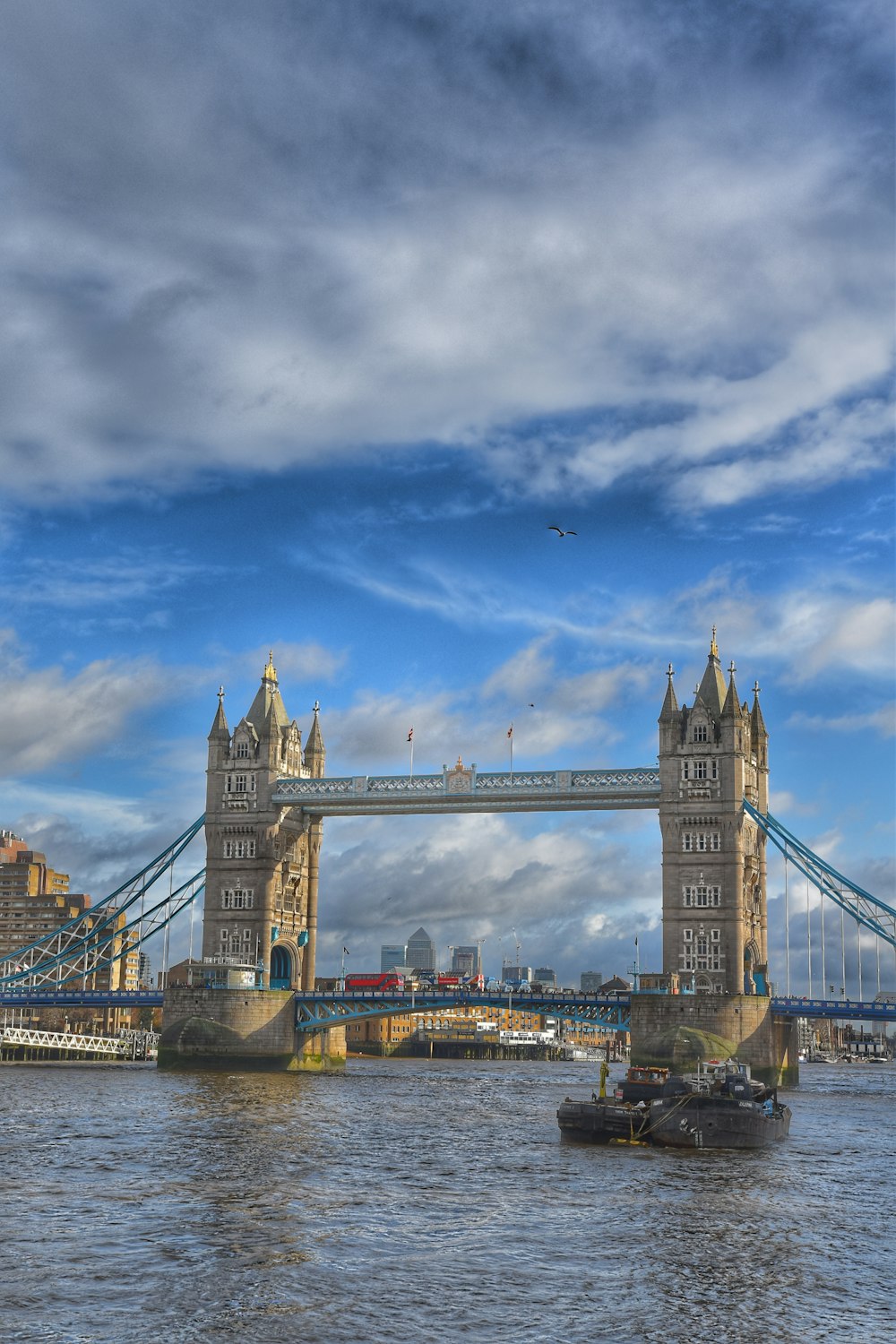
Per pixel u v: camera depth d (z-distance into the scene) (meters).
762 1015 178.25
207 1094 141.75
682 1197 72.94
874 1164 90.00
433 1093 158.50
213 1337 46.12
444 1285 52.91
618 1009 188.75
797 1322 49.06
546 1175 80.94
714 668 195.75
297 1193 71.38
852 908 190.88
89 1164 80.81
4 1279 52.34
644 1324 48.53
